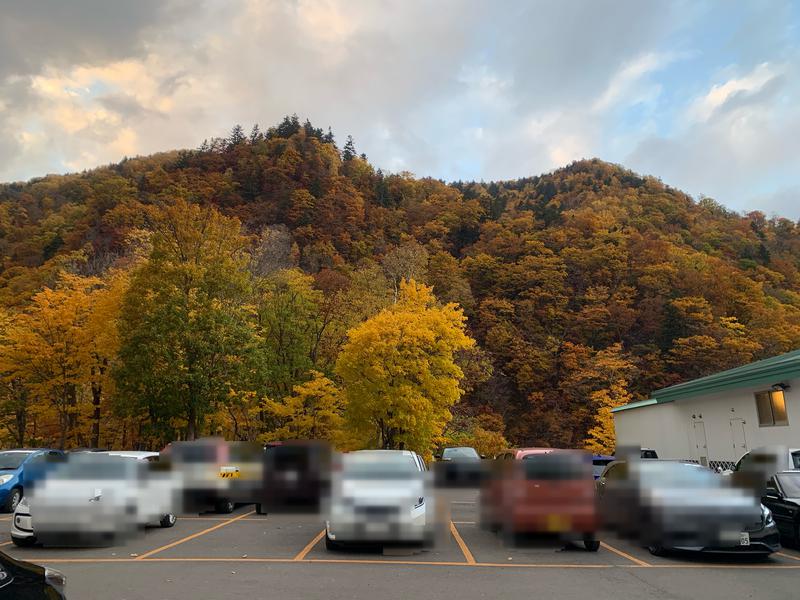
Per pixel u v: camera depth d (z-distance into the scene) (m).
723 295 65.94
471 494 21.19
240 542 11.14
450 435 41.78
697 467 11.63
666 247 77.94
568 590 7.65
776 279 78.12
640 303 68.00
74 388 32.00
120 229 56.47
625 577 8.53
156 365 26.25
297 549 10.44
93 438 32.91
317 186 87.88
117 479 10.90
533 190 140.00
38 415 33.06
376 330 27.41
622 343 61.62
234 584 7.67
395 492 10.12
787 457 13.39
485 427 51.94
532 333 65.62
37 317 29.45
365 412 27.25
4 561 4.29
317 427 29.61
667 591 7.65
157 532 12.31
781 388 18.33
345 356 27.84
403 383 27.05
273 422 32.81
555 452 14.34
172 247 28.09
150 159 110.06
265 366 29.47
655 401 27.75
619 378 51.78
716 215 114.88
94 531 10.22
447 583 7.95
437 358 28.09
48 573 4.52
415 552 10.34
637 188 121.81
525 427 57.84
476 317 67.88
